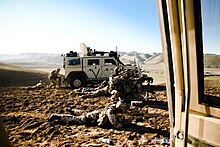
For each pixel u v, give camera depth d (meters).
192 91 1.45
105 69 15.33
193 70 1.42
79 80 15.16
